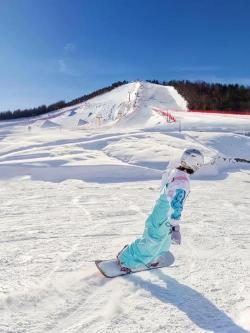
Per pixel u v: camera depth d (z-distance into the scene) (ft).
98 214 26.91
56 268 15.17
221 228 22.79
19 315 11.28
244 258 16.90
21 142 93.50
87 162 55.06
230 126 130.41
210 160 62.95
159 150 67.62
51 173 49.26
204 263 16.07
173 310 11.78
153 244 13.97
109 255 17.02
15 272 14.66
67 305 12.04
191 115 184.03
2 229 22.13
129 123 193.47
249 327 10.77
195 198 34.68
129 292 13.07
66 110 317.42
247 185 45.29
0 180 46.06
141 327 10.75
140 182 46.42
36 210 28.32
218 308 11.92
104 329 10.61
